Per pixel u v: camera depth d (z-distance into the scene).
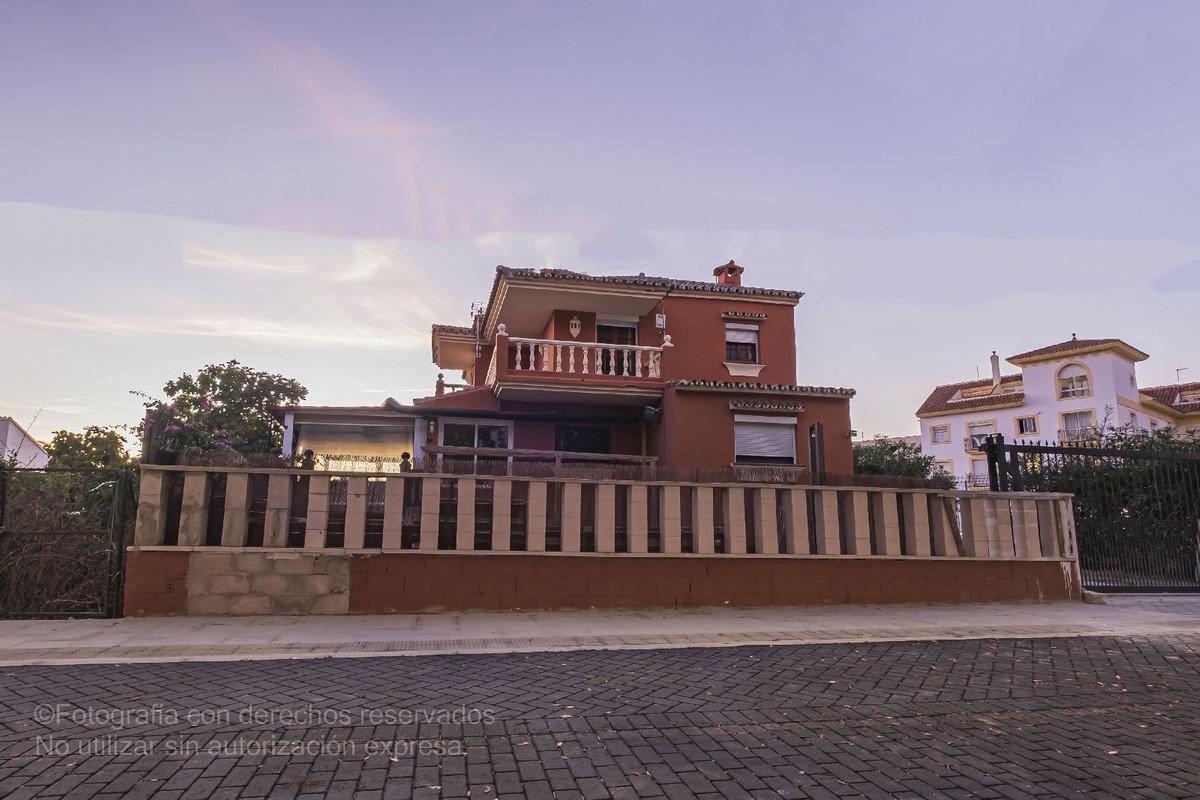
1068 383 36.16
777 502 11.52
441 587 9.92
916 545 11.62
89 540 9.45
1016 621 9.95
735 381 18.67
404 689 5.88
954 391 43.19
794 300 19.50
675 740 4.70
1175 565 12.83
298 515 9.83
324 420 16.55
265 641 7.75
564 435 17.72
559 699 5.66
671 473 11.03
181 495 9.66
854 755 4.47
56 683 5.91
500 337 16.64
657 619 9.76
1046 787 3.99
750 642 8.34
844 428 17.47
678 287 18.27
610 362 17.69
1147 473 13.09
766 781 4.01
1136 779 4.12
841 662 7.32
